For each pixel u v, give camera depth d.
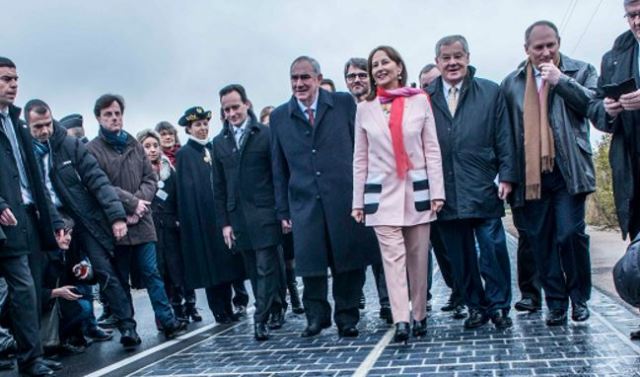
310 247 6.10
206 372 5.08
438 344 5.36
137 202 6.65
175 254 7.71
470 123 5.79
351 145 6.21
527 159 5.61
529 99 5.68
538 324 5.79
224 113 6.89
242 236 6.75
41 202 5.55
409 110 5.71
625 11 4.62
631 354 4.50
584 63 5.73
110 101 6.81
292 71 6.15
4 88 5.30
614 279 3.71
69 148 6.36
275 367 5.05
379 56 5.77
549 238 5.71
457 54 5.82
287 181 6.39
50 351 6.15
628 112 4.66
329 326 6.45
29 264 5.45
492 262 5.77
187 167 7.55
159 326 7.38
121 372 5.34
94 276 6.43
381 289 6.78
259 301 6.41
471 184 5.73
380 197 5.65
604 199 15.54
